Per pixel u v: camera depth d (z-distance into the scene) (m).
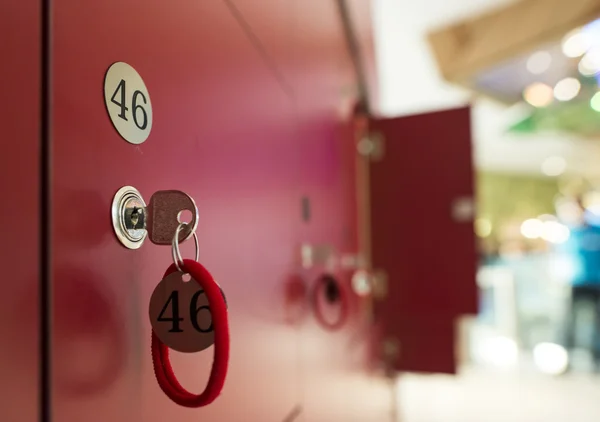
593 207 6.03
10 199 0.32
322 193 1.24
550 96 3.52
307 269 1.04
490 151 5.72
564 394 3.21
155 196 0.45
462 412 2.90
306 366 0.99
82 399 0.38
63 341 0.36
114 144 0.43
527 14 2.53
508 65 2.98
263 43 0.84
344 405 1.29
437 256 1.94
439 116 1.97
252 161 0.75
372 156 2.06
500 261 5.44
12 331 0.32
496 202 7.04
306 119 1.12
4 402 0.31
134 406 0.44
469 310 1.88
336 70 1.49
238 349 0.67
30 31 0.34
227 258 0.64
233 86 0.70
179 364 0.52
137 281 0.45
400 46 2.95
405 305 1.99
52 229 0.35
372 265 2.03
